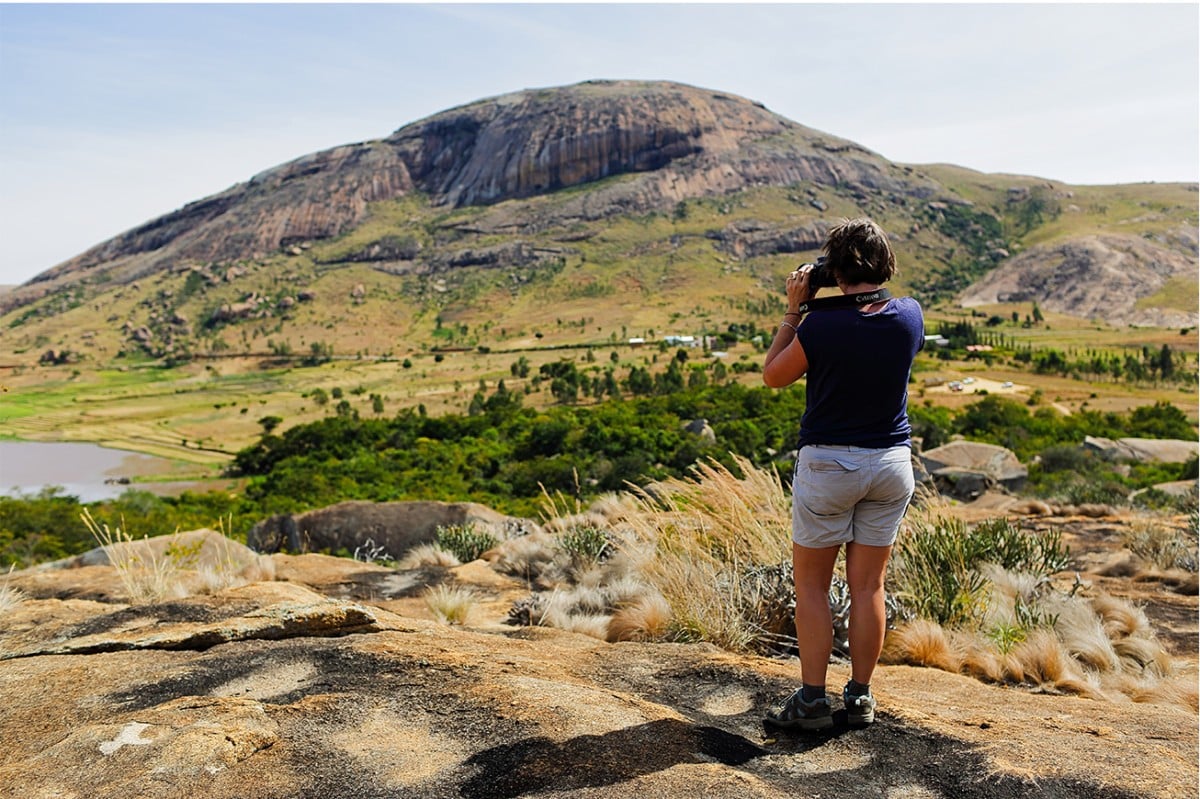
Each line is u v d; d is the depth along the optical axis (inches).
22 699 124.2
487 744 106.6
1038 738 114.3
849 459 116.7
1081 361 6289.4
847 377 116.0
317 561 355.6
